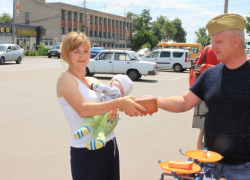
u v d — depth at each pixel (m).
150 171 4.64
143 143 5.93
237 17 2.44
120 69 18.42
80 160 2.58
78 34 2.63
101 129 2.56
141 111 2.43
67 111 2.59
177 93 12.92
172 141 6.10
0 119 7.58
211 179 2.32
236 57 2.46
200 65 4.74
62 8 64.69
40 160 4.98
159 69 29.08
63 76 2.58
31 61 34.31
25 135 6.28
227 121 2.45
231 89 2.45
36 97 10.93
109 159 2.70
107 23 81.50
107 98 2.66
